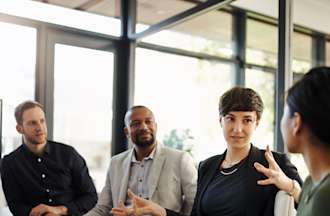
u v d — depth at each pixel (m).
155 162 2.31
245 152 1.69
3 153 3.05
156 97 3.86
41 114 2.59
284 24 2.48
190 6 3.29
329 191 0.79
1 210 2.81
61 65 3.43
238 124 1.66
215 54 4.29
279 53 2.49
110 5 3.72
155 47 3.83
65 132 3.45
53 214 2.41
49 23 3.34
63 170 2.63
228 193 1.64
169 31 3.73
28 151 2.61
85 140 3.58
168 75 3.91
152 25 3.61
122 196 2.31
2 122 3.08
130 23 3.78
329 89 0.80
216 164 1.77
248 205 1.56
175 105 3.93
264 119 2.62
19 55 3.21
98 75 3.67
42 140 2.57
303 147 0.87
